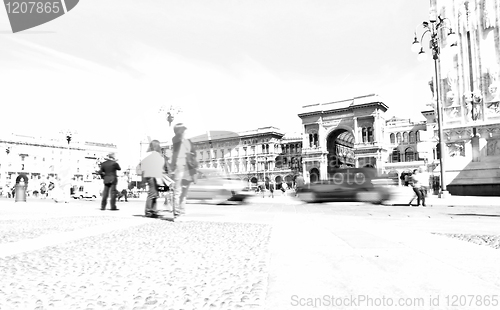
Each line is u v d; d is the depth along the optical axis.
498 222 7.43
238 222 7.16
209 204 16.36
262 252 3.83
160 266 3.24
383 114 76.94
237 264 3.27
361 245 4.17
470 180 24.33
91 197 30.00
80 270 3.09
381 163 71.50
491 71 24.69
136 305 2.16
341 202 17.91
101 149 111.06
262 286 2.49
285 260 3.33
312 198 18.27
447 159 25.69
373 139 73.69
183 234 5.41
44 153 96.25
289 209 12.38
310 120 82.50
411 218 8.41
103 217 8.54
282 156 91.94
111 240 4.82
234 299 2.22
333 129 79.31
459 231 5.79
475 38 25.47
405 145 78.94
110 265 3.29
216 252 3.91
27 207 13.22
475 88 25.20
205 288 2.50
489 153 24.25
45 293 2.42
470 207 13.73
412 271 2.86
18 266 3.24
